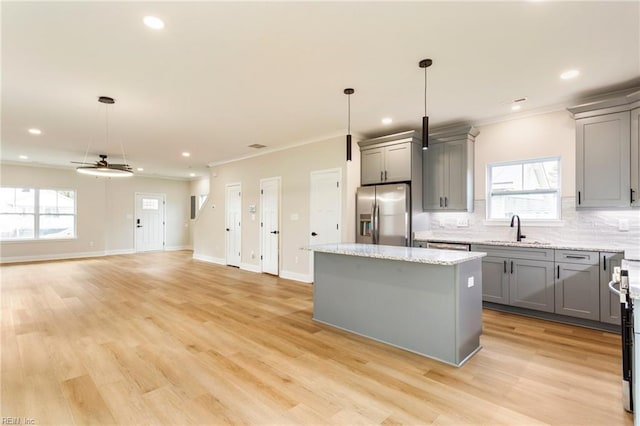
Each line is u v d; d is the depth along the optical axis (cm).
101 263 803
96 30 238
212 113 428
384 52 270
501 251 393
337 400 212
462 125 471
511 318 375
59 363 262
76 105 395
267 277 632
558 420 190
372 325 316
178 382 234
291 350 290
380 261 310
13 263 780
